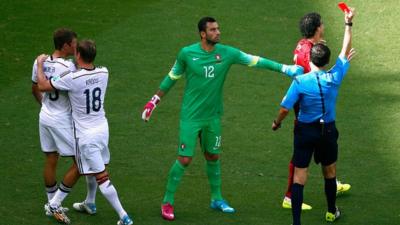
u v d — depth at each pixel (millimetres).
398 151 33500
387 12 47750
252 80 40344
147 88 39312
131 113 36906
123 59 42156
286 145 34281
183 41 44219
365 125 35844
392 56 42969
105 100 38031
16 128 35219
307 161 26375
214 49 26844
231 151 33656
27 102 37781
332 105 26219
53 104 26781
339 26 45969
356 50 43625
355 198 29609
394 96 38656
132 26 45781
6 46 43312
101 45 43500
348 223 27562
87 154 26156
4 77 40156
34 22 46125
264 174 31750
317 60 25891
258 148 33938
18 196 29188
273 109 37500
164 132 35312
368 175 31469
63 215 27016
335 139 26562
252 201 29328
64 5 48406
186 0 49156
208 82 26875
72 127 26609
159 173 31688
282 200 29453
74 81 25766
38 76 26312
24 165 31953
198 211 28406
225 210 28297
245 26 46000
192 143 27312
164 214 27594
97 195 29750
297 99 26062
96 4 48625
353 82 40156
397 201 29328
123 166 32188
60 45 26828
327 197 27328
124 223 26516
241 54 27172
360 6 48344
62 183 26844
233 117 36688
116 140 34438
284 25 46156
